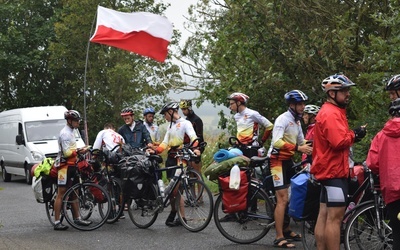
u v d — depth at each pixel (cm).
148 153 1020
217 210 890
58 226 1049
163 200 1005
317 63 1244
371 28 1266
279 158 834
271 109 1370
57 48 3128
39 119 2228
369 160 616
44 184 1069
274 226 905
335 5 1313
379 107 1048
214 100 1473
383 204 693
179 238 933
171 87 1933
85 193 1050
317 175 657
